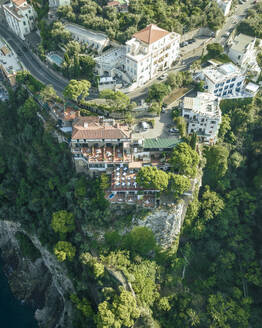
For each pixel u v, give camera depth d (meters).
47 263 140.12
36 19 184.50
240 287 133.38
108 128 126.88
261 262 136.00
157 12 170.38
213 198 138.88
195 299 127.38
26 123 150.50
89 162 124.25
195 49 172.38
